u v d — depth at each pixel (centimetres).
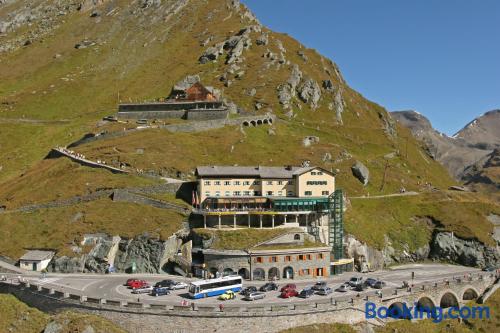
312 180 15888
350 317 10681
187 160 18488
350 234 15712
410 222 18312
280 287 12100
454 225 17825
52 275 13012
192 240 14162
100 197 15825
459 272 15138
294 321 10131
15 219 15425
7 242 14462
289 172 16312
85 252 13525
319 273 13650
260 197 15325
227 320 9756
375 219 17762
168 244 13712
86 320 9869
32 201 16212
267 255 13012
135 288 11375
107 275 13075
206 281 11131
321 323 10325
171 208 15100
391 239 17300
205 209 14962
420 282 13200
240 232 13962
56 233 14325
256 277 12938
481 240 17050
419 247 17425
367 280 12512
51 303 10825
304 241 13975
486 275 14050
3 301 11506
